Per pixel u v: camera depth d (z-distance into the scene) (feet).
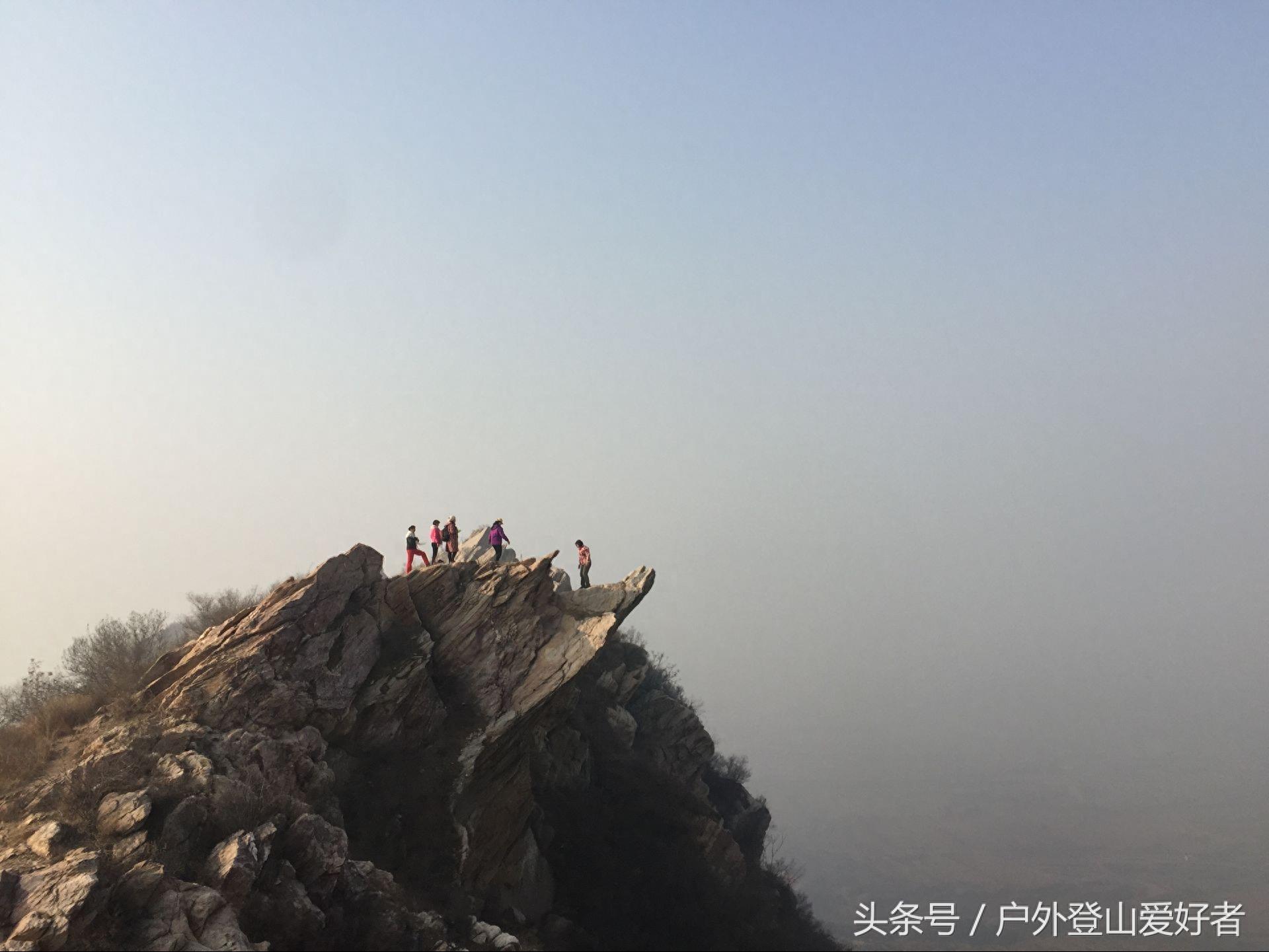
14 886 81.66
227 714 118.32
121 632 149.79
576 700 199.00
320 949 94.63
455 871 125.18
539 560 161.38
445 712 141.08
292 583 138.82
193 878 91.66
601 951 143.84
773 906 185.88
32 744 117.08
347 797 123.65
